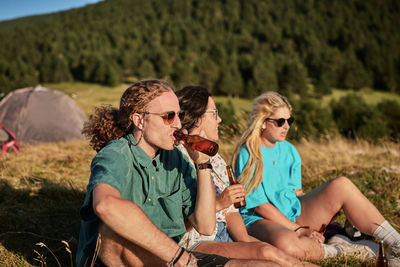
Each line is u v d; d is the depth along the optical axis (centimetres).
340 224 330
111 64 12350
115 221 148
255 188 291
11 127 1081
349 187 278
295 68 10650
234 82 10531
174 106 184
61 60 11575
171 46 16612
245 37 16225
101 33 18012
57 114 1138
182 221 198
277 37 16200
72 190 398
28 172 465
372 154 662
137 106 182
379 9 19262
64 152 617
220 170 266
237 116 607
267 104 305
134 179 182
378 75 11362
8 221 310
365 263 266
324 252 267
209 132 264
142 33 18125
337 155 616
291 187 313
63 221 331
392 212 384
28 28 16812
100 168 166
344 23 17950
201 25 19600
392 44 15688
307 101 4784
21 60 11850
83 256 189
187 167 208
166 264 173
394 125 3991
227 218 257
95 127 196
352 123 4281
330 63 12719
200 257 171
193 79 10994
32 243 282
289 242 255
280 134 304
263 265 170
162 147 184
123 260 176
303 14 19512
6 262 247
